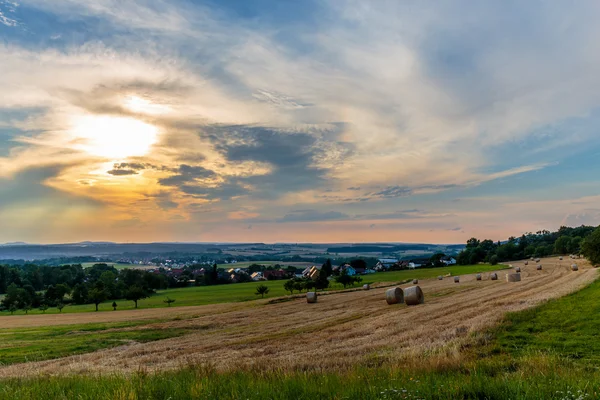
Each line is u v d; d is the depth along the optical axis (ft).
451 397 20.57
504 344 45.14
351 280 258.16
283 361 43.62
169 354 62.03
